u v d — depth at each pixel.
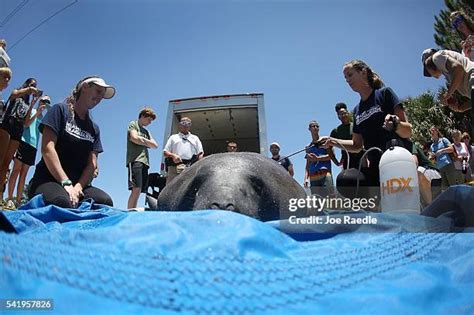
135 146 7.71
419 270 2.09
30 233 2.23
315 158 6.95
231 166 4.04
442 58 5.00
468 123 17.45
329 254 2.14
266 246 2.07
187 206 4.09
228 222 2.16
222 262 1.88
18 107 6.17
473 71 4.80
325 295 1.82
